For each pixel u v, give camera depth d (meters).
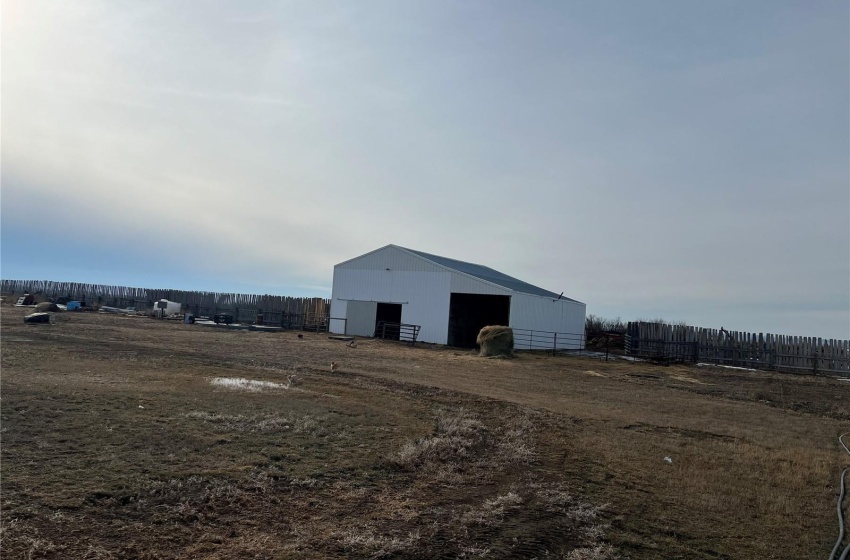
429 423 9.60
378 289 32.72
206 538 4.60
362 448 7.64
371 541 4.81
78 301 40.09
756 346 28.34
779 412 14.38
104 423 7.55
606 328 42.88
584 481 7.18
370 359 19.61
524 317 31.02
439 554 4.74
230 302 41.12
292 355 18.73
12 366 11.68
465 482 6.84
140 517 4.82
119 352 15.38
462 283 30.19
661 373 22.36
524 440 9.09
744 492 7.28
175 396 9.78
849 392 19.59
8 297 43.31
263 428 8.09
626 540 5.41
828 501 7.17
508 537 5.23
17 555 3.94
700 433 10.72
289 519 5.16
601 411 12.31
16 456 5.94
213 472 6.01
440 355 23.69
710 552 5.35
